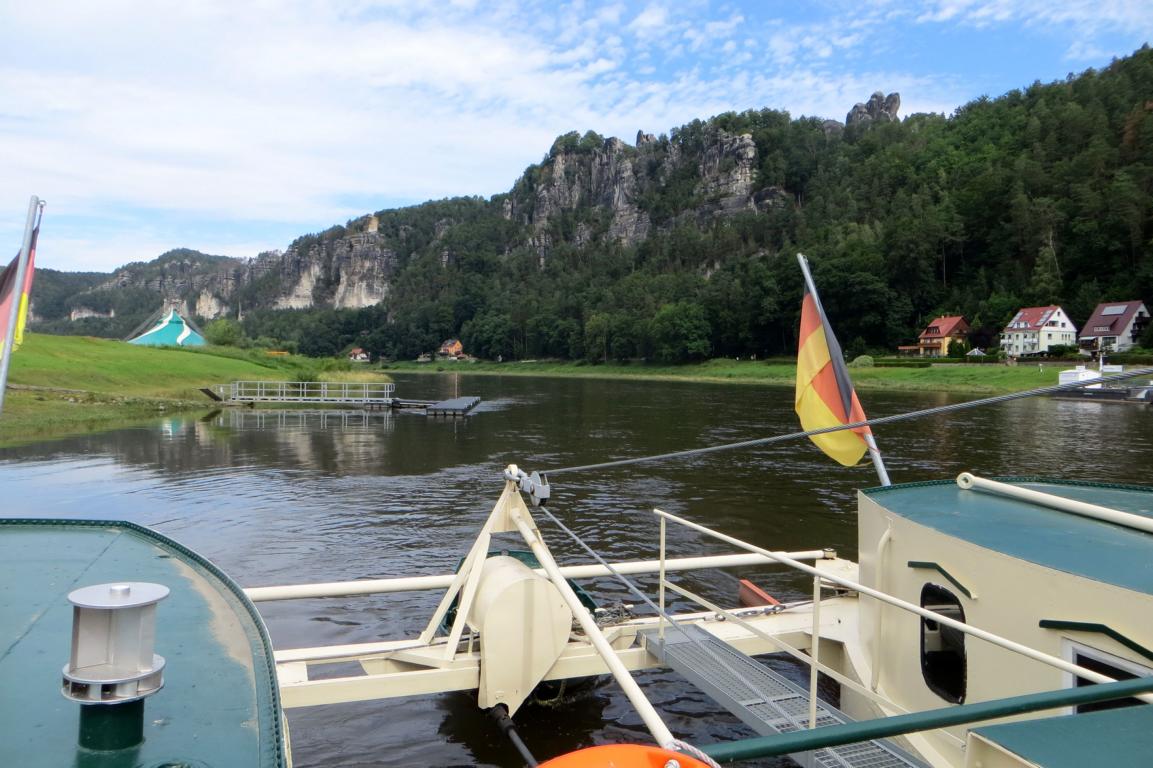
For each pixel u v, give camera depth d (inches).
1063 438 1289.4
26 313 268.2
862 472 930.7
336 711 306.0
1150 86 6058.1
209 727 110.0
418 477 890.1
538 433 1384.1
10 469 893.8
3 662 125.7
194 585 170.2
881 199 6983.3
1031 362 3437.5
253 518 660.7
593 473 929.5
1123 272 4200.3
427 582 299.9
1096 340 3777.1
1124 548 186.2
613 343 5969.5
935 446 1182.3
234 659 133.3
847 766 177.9
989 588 189.3
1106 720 95.3
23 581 167.9
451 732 290.2
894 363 3863.2
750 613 306.2
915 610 161.9
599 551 566.6
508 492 291.9
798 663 346.9
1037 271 4399.6
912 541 218.5
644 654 277.4
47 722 107.3
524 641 261.9
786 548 571.5
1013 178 5167.3
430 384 3951.8
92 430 1299.2
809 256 5211.6
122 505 706.8
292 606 433.1
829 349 341.1
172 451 1078.4
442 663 263.3
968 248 5167.3
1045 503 212.2
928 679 214.5
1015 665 181.6
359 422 1594.5
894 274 4933.6
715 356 5418.3
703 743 282.4
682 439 1277.1
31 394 1565.0
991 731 93.7
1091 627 162.4
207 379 2140.7
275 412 1784.0
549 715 302.2
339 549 559.5
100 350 2201.0
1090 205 4505.4
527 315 7534.5
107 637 94.3
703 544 585.6
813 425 344.5
